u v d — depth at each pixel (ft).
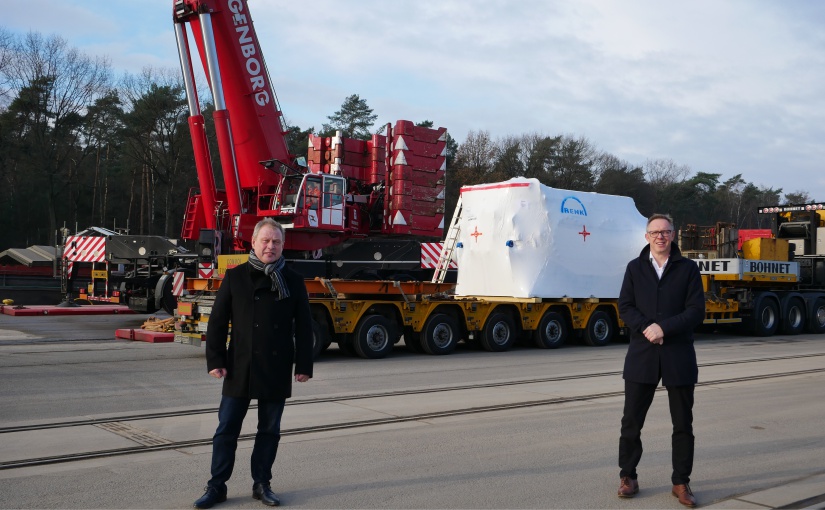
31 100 164.45
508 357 47.24
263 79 57.41
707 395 33.27
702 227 77.97
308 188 54.29
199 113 56.65
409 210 60.59
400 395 31.91
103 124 187.52
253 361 16.65
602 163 229.45
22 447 21.90
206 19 53.93
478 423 26.32
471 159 214.28
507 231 51.62
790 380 38.29
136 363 39.91
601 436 24.49
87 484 18.43
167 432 24.06
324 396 31.45
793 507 17.58
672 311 17.25
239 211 55.42
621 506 17.52
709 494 18.58
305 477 19.40
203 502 16.80
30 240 179.93
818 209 76.69
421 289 48.52
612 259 55.47
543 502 17.70
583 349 52.70
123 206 197.26
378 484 18.89
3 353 43.68
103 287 69.92
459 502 17.58
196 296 43.39
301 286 17.26
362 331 44.80
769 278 67.10
